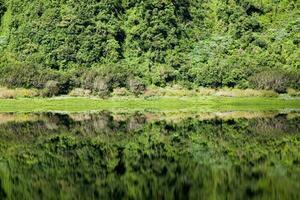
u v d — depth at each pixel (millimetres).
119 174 64312
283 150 78812
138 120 129500
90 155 78562
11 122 126000
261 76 191875
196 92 191375
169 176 62312
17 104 176375
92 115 145625
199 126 112688
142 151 81562
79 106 173875
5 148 86250
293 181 57906
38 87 192000
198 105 173000
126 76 192375
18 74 194750
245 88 193500
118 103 177875
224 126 111438
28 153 80938
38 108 170625
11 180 61750
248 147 82375
